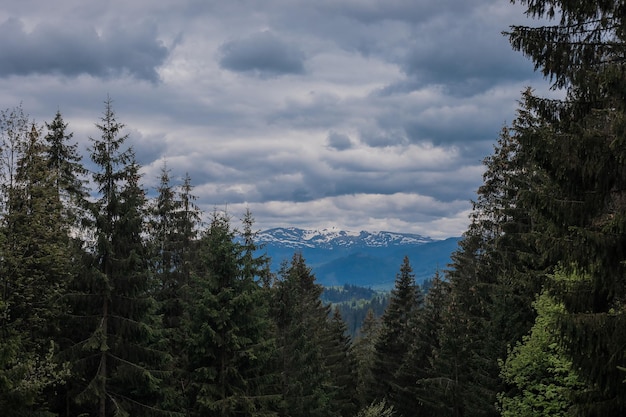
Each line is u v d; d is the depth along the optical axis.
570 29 11.34
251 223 28.48
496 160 30.31
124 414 20.50
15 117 20.55
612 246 10.41
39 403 20.62
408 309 50.06
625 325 10.24
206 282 23.88
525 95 12.57
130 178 22.38
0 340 16.61
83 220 21.58
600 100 11.17
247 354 23.56
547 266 21.58
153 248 23.30
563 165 10.84
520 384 18.94
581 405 11.61
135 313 22.12
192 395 24.77
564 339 11.08
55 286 20.75
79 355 20.98
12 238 19.94
